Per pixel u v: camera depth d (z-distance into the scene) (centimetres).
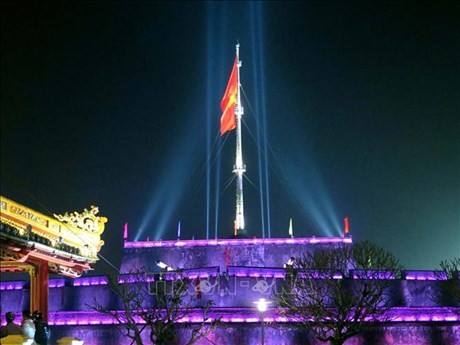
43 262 3903
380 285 5262
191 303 5753
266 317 5603
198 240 8212
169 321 4875
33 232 3444
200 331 5538
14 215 3247
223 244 8138
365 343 5553
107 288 5984
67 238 3944
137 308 5219
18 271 4081
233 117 9388
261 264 7988
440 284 5931
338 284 5000
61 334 5803
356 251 6212
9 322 2556
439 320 5647
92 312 5831
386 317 5531
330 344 5025
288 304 5153
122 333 5338
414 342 5566
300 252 8000
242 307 5675
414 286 5934
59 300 6112
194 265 8069
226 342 5528
